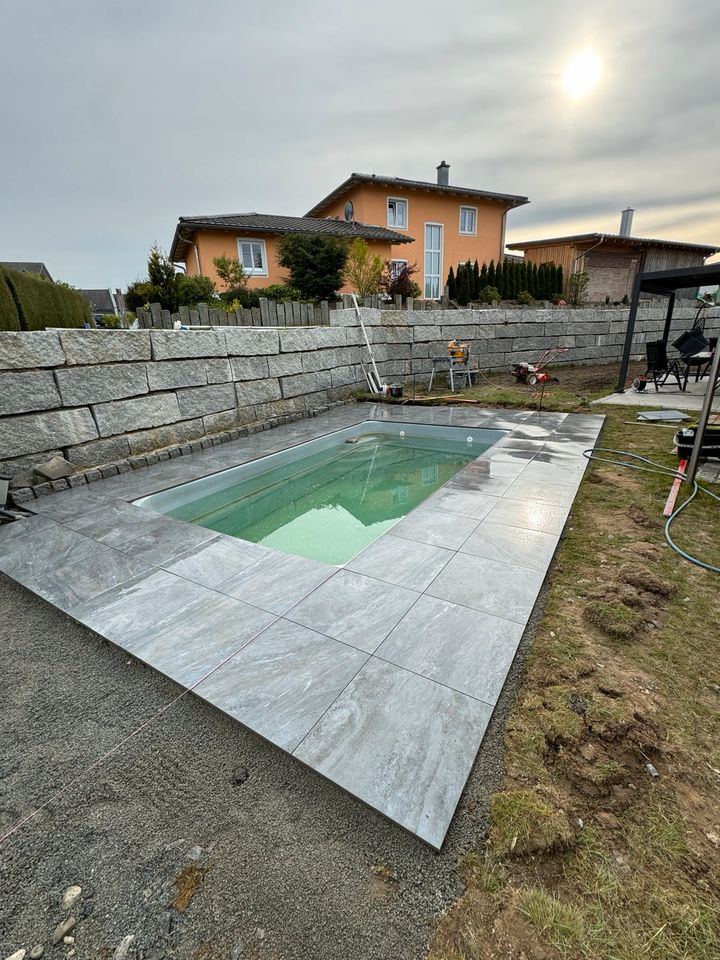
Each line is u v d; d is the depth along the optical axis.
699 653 1.93
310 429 6.25
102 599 2.48
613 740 1.54
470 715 1.64
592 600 2.29
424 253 17.31
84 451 4.46
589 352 11.83
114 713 1.80
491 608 2.24
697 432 3.49
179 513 4.29
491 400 7.27
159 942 1.12
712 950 1.04
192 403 5.48
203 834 1.36
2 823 1.42
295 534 3.82
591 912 1.12
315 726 1.63
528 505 3.42
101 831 1.38
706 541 2.84
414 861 1.25
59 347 4.20
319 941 1.11
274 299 11.07
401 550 2.82
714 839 1.26
